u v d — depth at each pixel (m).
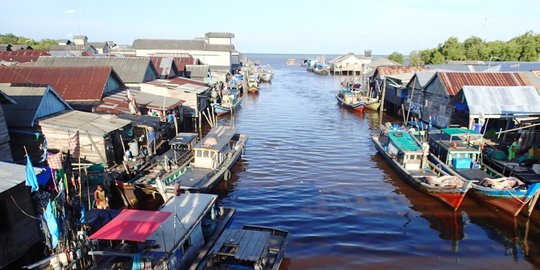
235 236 18.28
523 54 80.50
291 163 35.22
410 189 28.95
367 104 62.25
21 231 16.42
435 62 95.25
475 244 21.44
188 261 17.45
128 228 14.90
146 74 48.44
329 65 147.50
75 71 38.34
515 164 27.91
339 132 47.84
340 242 21.55
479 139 31.55
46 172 19.98
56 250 16.09
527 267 19.33
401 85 55.34
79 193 20.61
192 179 26.92
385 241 21.70
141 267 14.73
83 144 25.77
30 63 50.97
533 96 34.66
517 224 23.53
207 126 51.16
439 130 36.84
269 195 27.86
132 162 27.73
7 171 16.44
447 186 24.75
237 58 112.00
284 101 73.12
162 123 37.44
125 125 28.41
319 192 28.45
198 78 65.12
